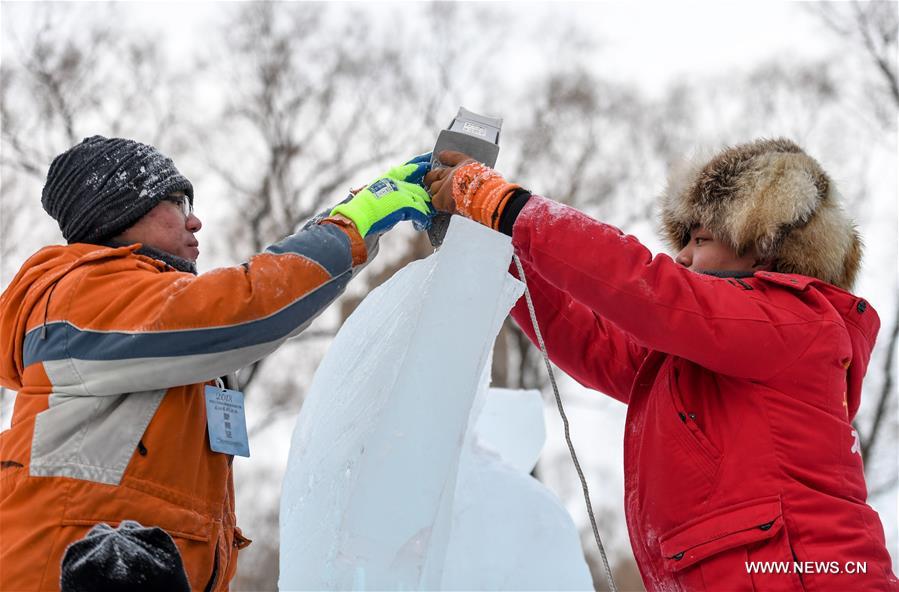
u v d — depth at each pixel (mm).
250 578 11250
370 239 2387
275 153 14039
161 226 2451
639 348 2760
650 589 2414
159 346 2141
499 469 2645
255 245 13453
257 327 2170
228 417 2371
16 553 2070
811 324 2305
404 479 1960
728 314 2248
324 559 2045
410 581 1920
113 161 2418
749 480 2254
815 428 2271
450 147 2484
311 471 2211
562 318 2773
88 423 2172
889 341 10836
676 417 2365
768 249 2445
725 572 2229
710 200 2504
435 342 2033
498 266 2096
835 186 2533
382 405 2051
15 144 12812
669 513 2330
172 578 1945
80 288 2227
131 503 2143
